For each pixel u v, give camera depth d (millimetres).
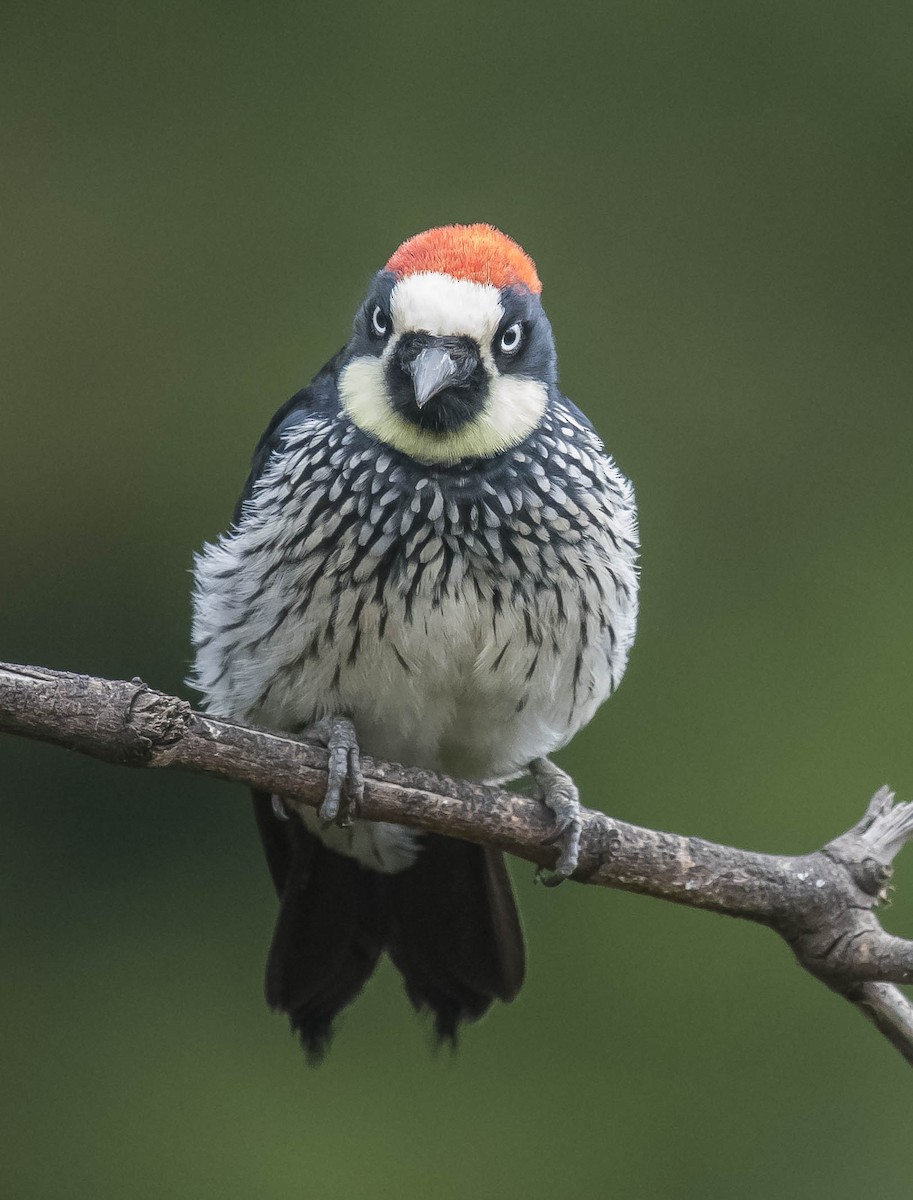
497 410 9922
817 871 9414
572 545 10062
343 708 10297
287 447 10273
